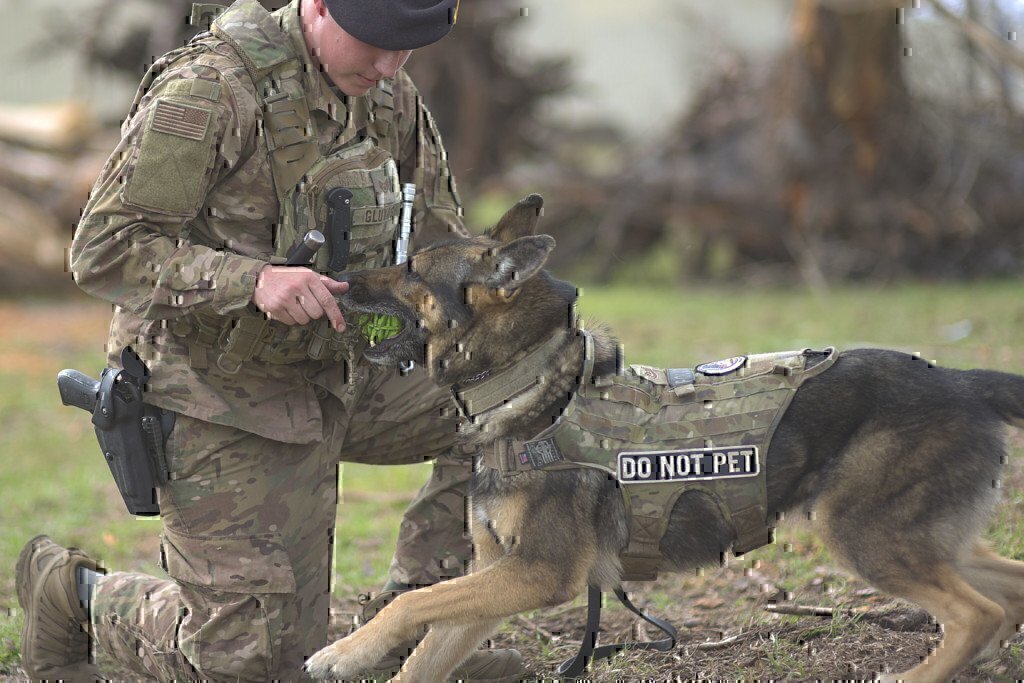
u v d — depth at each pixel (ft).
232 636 30.48
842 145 139.95
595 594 33.40
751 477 30.42
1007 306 92.94
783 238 145.69
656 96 174.81
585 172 160.66
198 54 29.19
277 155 29.58
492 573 30.27
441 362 32.01
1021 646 33.32
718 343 92.84
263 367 30.83
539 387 30.78
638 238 158.71
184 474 30.50
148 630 31.91
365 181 30.89
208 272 28.27
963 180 136.15
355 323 31.73
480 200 163.63
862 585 39.34
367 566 48.21
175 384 30.22
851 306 109.81
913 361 32.22
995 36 87.86
